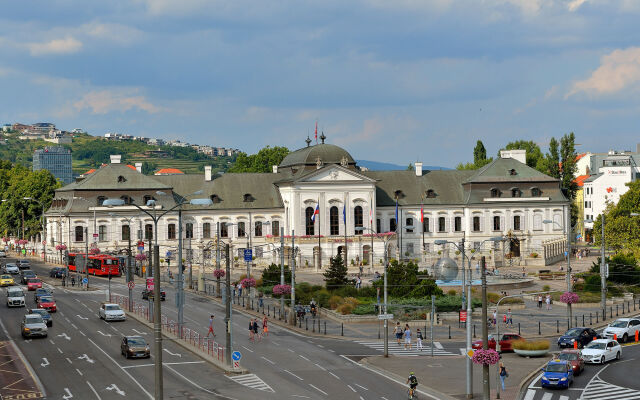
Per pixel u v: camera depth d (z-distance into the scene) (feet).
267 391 186.70
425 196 532.32
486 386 177.27
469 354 182.29
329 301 331.77
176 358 227.61
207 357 225.97
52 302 311.06
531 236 532.32
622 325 269.64
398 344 259.19
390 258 494.18
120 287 395.14
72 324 283.59
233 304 344.69
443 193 536.83
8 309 318.04
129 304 318.45
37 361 220.02
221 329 281.95
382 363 225.56
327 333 280.10
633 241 454.40
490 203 529.45
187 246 495.82
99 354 230.68
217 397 180.24
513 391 191.21
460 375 209.46
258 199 514.68
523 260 500.74
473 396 185.47
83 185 483.51
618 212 473.26
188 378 200.64
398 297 331.57
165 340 257.34
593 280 375.45
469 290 191.21
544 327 292.20
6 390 186.29
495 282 393.29
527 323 301.02
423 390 191.72
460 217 532.32
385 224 523.29
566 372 196.24
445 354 241.14
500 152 564.71
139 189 492.13
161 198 494.59
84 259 446.60
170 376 202.80
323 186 501.15
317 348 249.34
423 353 242.58
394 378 205.87
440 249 526.98
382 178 541.34
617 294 367.45
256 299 362.33
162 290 362.74
